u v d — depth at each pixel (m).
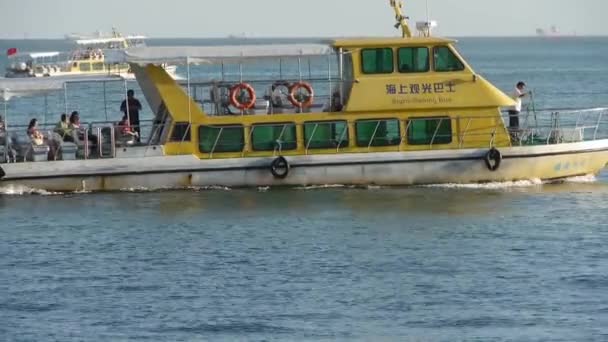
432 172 129.62
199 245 107.56
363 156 128.62
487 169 130.12
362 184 129.75
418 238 109.62
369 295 92.25
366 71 128.88
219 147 128.50
